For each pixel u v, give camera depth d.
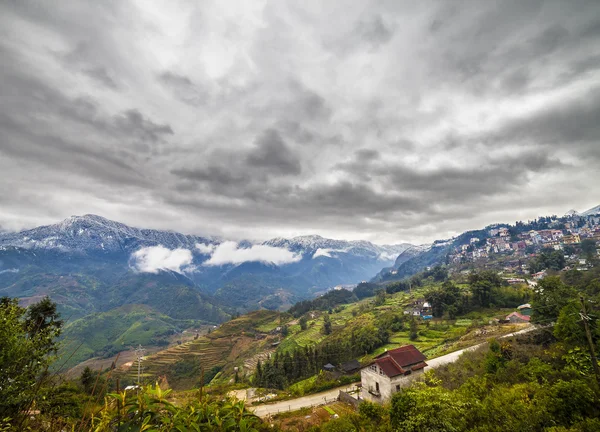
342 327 118.75
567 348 25.06
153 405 4.91
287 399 46.81
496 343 34.12
